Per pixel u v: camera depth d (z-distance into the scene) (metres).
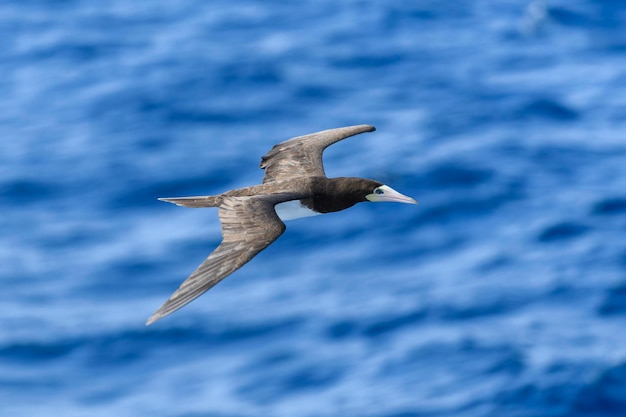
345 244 32.38
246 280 31.11
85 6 51.19
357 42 47.75
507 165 36.66
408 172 36.25
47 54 46.59
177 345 28.70
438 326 28.52
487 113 41.19
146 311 30.05
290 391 26.56
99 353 28.52
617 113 40.94
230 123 40.72
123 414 26.17
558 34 48.31
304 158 18.50
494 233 32.72
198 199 16.72
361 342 28.14
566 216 33.25
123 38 47.97
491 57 46.38
